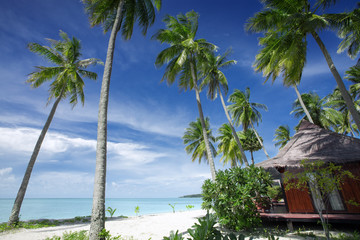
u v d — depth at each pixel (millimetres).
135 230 7930
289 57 10039
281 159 7617
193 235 4008
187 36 13812
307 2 10438
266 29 11461
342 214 6066
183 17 14031
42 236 7402
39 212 28625
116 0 9656
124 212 28297
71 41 14820
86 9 9367
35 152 11352
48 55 13352
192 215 13875
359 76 22891
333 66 9195
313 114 24641
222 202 6602
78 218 12617
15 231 8555
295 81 11586
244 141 27406
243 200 6402
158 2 10891
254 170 7121
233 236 3639
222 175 7059
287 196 7324
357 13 9555
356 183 6160
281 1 10539
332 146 7090
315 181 4789
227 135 24625
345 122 27594
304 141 8172
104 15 9828
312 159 6621
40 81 13734
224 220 6547
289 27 10797
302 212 6805
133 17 10219
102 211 4750
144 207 40344
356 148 6520
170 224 9430
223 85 16484
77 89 16391
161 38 13281
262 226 7121
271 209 8039
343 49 17406
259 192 6688
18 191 10367
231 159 24578
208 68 14078
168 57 13062
